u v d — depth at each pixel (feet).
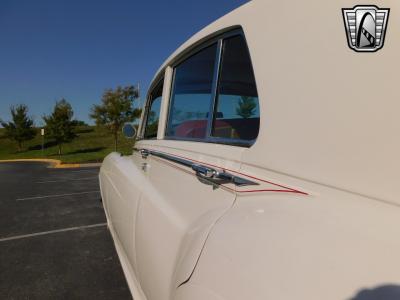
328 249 2.76
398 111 2.87
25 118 119.03
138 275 6.51
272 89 4.01
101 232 17.80
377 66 3.03
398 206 2.77
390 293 2.37
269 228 3.26
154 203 6.09
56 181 40.29
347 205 3.05
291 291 2.64
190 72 6.92
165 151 7.16
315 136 3.42
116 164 11.07
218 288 3.22
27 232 17.92
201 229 4.07
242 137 4.66
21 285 11.62
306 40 3.65
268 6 4.34
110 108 87.76
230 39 5.29
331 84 3.33
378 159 2.93
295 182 3.55
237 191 4.28
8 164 74.18
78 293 11.02
